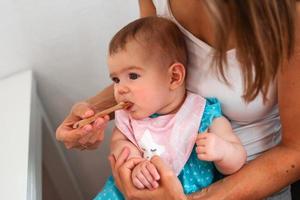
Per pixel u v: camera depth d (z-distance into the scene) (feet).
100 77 3.65
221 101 2.41
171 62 2.28
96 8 3.30
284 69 2.08
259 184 2.24
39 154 2.90
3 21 3.20
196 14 2.25
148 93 2.27
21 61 3.40
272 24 1.77
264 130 2.52
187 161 2.35
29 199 2.30
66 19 3.29
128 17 3.41
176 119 2.36
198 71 2.40
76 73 3.57
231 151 2.20
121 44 2.27
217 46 1.92
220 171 2.34
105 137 4.02
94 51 3.49
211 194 2.24
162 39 2.27
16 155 2.51
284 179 2.28
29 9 3.19
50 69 3.50
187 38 2.37
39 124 3.22
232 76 2.25
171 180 2.11
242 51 1.87
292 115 2.20
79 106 2.65
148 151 2.34
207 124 2.31
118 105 2.35
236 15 1.76
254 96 2.08
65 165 4.00
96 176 4.38
